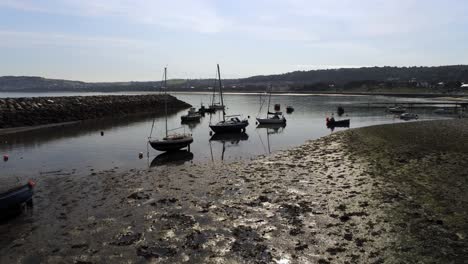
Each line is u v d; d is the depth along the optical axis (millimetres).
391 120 59625
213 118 68625
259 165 24297
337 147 29016
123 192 18984
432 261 10578
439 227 12602
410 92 160375
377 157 23672
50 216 15859
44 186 20766
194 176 21891
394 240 11922
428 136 31078
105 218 15352
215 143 37031
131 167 25656
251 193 17859
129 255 12039
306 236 12734
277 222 14117
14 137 40781
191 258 11656
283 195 17266
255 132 46156
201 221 14586
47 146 34938
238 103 115938
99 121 59031
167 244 12695
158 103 88062
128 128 49969
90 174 23562
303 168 22391
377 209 14555
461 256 10750
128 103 77062
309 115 70438
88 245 12914
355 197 16172
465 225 12602
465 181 17219
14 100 54625
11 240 13562
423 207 14383
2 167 26219
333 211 14766
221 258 11570
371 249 11477
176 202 16984
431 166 20312
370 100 120750
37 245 13102
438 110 71875
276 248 12031
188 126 54125
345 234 12625
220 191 18422
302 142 36219
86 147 34406
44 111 55125
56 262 11836
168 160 28031
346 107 89812
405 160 22141
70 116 58344
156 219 14992
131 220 15000
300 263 11031
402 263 10562
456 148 24859
